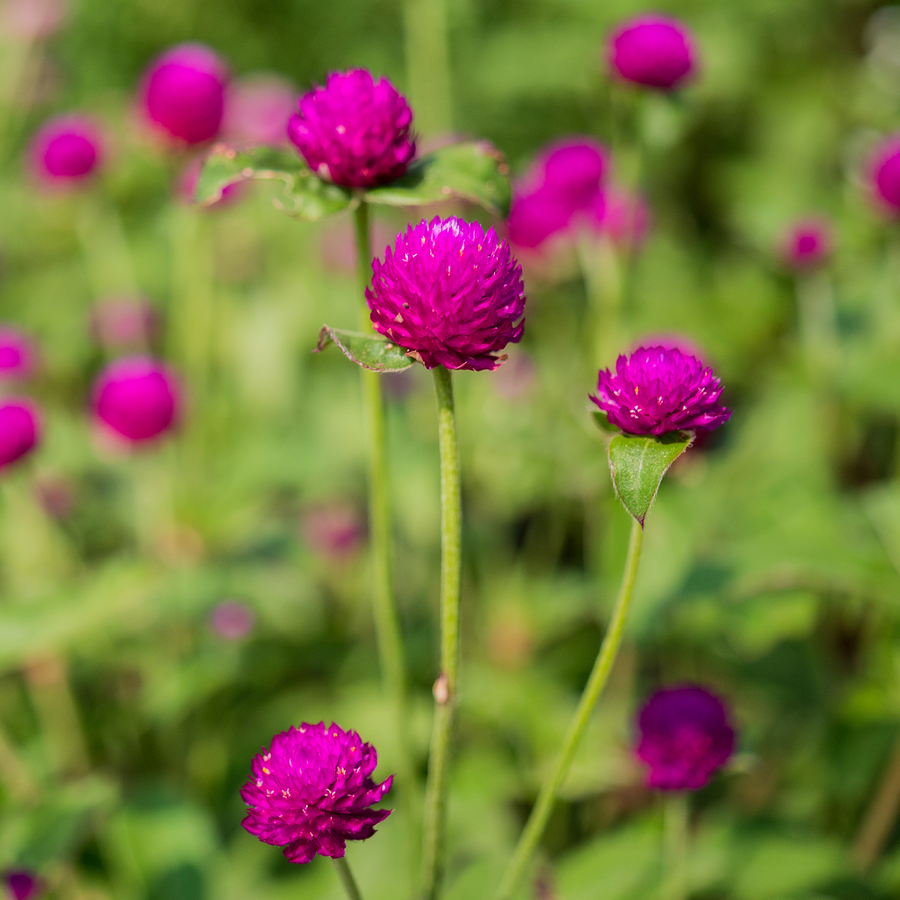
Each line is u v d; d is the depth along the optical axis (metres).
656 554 0.65
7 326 0.84
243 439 0.82
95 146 0.89
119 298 0.94
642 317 0.87
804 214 0.88
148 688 0.72
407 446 0.78
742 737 0.58
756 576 0.63
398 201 0.54
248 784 0.50
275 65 1.46
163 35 1.46
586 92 1.20
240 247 0.97
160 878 0.63
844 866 0.63
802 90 1.28
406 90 1.21
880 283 0.74
